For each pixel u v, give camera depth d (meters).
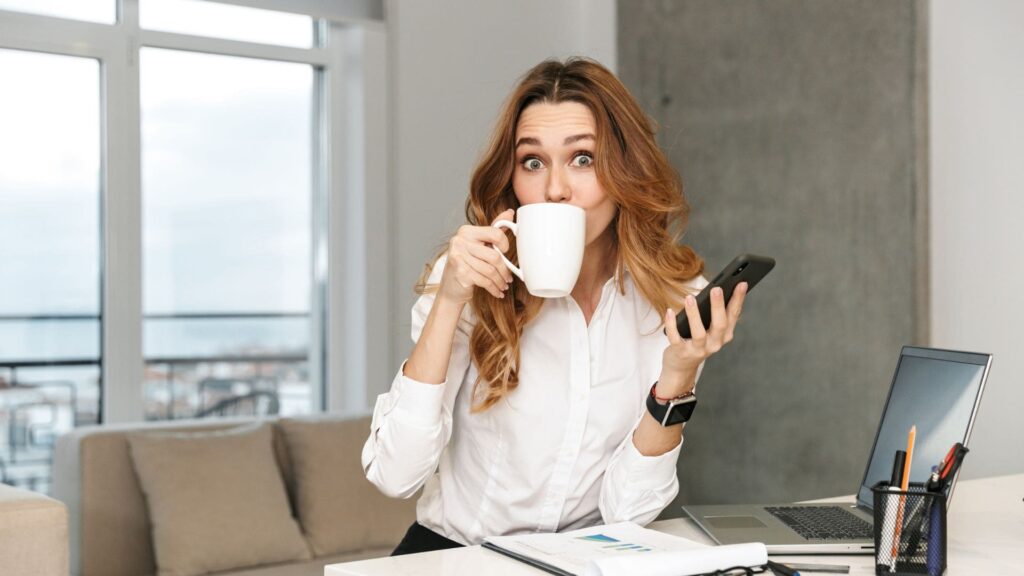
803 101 3.60
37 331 3.62
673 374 1.35
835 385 3.50
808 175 3.59
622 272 1.52
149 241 3.83
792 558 1.28
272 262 4.10
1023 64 3.13
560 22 4.59
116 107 3.72
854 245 3.45
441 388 1.40
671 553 1.12
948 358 1.41
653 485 1.44
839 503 1.64
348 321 4.19
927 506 1.19
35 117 3.62
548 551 1.22
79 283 3.70
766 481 3.71
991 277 3.19
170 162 3.87
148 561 3.14
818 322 3.55
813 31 3.57
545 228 1.25
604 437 1.52
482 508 1.54
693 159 3.96
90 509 3.06
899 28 3.33
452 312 1.37
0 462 3.57
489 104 4.39
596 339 1.52
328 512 3.32
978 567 1.24
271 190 4.09
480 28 4.37
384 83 4.15
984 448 3.20
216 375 3.97
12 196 3.58
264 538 3.15
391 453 1.40
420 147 4.22
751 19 3.77
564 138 1.44
